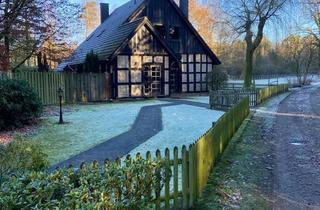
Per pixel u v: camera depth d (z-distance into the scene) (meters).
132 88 27.14
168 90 28.91
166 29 31.89
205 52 33.50
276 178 7.56
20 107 13.92
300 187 7.00
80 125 14.70
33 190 3.51
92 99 25.50
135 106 22.22
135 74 27.19
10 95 13.73
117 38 28.06
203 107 21.47
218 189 6.69
